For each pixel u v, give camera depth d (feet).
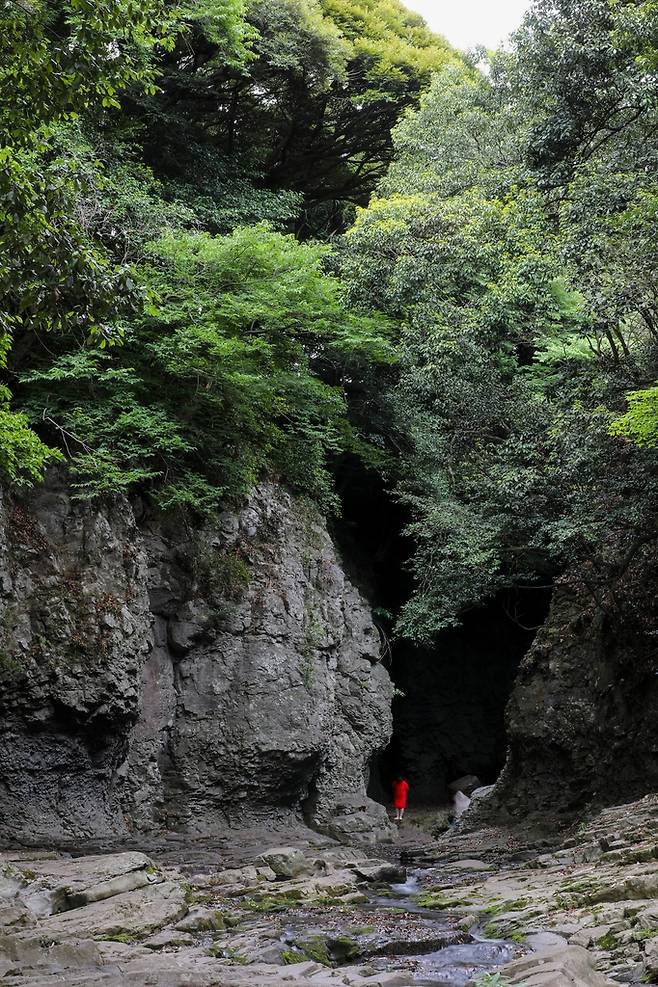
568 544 72.69
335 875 47.91
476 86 97.09
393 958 31.71
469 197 76.95
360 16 112.27
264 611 73.36
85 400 66.69
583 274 60.29
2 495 59.72
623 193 59.62
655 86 60.13
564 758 76.79
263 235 71.61
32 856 51.47
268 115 107.45
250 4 95.40
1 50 32.73
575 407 64.75
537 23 67.31
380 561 106.93
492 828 77.66
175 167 96.84
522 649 111.65
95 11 32.86
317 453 84.74
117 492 65.92
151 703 67.82
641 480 63.10
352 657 82.17
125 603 63.87
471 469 80.94
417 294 74.38
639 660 69.00
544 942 31.73
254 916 38.45
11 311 55.16
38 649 58.39
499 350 76.43
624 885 36.09
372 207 83.56
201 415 73.56
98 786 62.59
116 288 34.58
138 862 42.37
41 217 33.60
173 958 30.32
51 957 28.12
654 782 66.03
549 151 68.49
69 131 70.38
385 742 82.43
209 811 69.15
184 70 98.32
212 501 73.15
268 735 71.15
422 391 79.77
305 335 87.66
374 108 109.91
